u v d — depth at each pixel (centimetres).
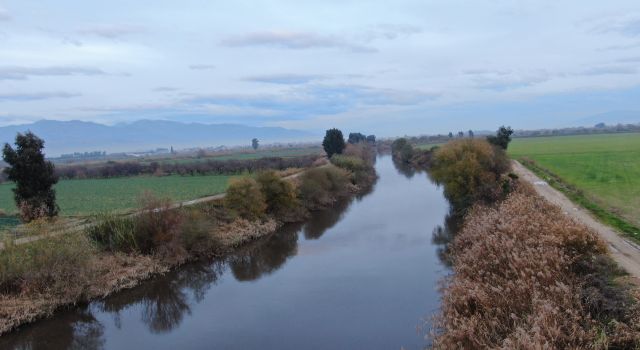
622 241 2184
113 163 9250
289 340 1828
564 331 1275
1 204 4672
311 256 3092
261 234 3672
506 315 1456
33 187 2902
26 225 2388
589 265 1611
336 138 8762
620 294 1384
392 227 3819
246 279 2697
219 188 5353
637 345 1150
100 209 3928
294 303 2228
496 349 1266
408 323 1898
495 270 1788
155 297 2495
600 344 1189
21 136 2900
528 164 6378
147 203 2961
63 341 1975
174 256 2828
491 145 4575
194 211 3297
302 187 4816
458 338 1440
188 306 2309
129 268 2578
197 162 8912
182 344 1864
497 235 1991
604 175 4969
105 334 2030
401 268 2659
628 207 3083
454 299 1667
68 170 8362
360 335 1822
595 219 2730
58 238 2292
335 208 5019
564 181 4562
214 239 3092
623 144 10081
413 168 9338
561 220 2000
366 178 7144
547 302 1333
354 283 2453
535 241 1762
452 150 4091
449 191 4012
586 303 1398
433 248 3058
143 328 2070
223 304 2294
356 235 3616
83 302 2233
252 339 1862
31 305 2036
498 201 3453
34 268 2166
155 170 8231
